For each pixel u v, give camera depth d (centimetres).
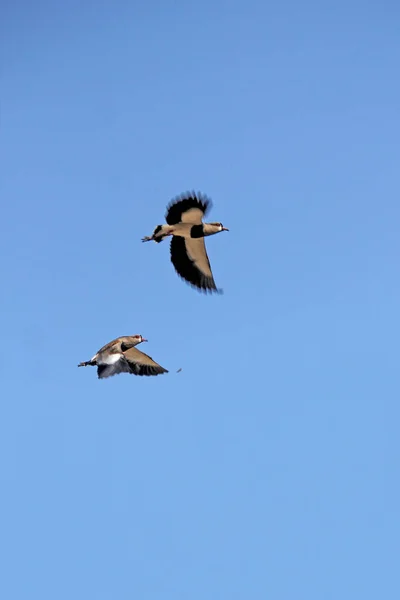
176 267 3900
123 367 3794
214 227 3894
